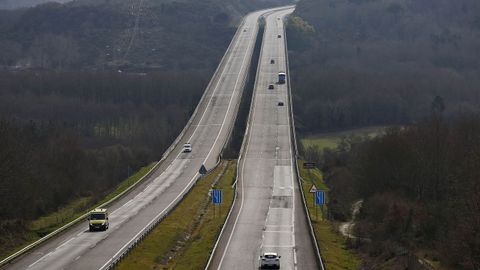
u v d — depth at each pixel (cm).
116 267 15912
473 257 17462
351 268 16550
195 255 17362
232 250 17675
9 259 16675
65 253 17562
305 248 17938
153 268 16312
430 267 17588
